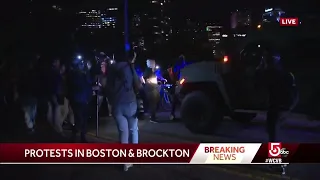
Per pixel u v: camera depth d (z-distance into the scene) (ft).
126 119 25.04
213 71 34.83
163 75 55.21
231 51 34.73
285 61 32.60
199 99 34.94
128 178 23.39
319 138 32.07
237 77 33.42
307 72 32.19
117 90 24.20
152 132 36.24
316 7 32.99
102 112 48.80
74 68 31.40
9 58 39.06
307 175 23.66
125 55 24.20
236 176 23.65
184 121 36.14
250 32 34.37
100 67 42.45
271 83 23.82
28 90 36.11
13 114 41.39
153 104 41.88
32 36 103.04
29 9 109.19
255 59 33.06
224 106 34.71
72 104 31.27
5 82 39.68
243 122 39.47
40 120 41.91
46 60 36.70
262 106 32.14
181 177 23.54
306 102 32.37
